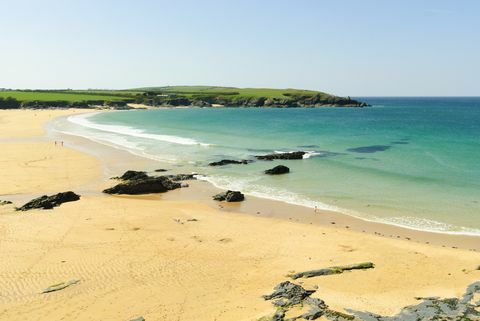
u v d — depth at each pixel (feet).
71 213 88.84
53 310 49.14
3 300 51.26
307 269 61.21
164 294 53.36
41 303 50.65
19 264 61.62
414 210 92.27
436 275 58.54
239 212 93.09
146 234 76.13
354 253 67.82
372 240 74.02
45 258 63.98
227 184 120.37
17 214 87.51
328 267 61.41
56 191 111.65
